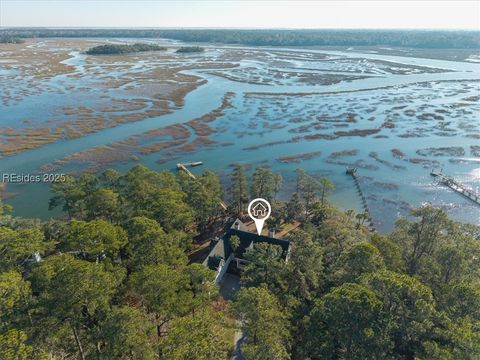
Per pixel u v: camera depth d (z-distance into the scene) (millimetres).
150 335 33125
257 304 32438
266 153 108688
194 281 38938
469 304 31609
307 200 77188
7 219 61375
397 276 33469
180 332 28078
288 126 129875
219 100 161625
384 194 86438
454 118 136000
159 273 35281
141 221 45656
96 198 56812
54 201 65750
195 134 121562
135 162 101688
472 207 80438
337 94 175000
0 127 120812
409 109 148750
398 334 29797
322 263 47031
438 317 29297
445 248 41938
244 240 55375
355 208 80688
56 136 115625
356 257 39594
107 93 169000
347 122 133750
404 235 51719
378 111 146875
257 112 144750
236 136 120750
